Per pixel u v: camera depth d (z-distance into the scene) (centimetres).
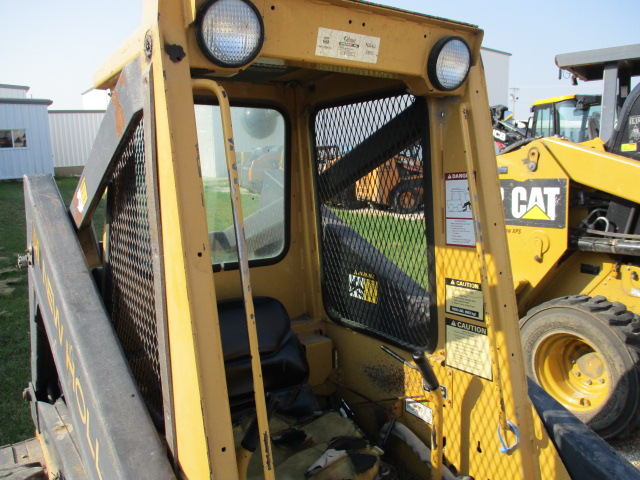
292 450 208
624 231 385
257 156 246
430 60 161
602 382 380
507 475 182
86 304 167
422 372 187
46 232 195
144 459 132
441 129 189
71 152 2528
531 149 421
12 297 710
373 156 221
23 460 255
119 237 177
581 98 762
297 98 249
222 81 229
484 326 186
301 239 264
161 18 124
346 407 254
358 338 245
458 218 190
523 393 179
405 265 217
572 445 178
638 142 397
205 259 126
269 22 135
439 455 193
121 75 149
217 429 125
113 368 150
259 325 229
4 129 2153
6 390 443
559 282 432
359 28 147
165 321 135
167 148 124
